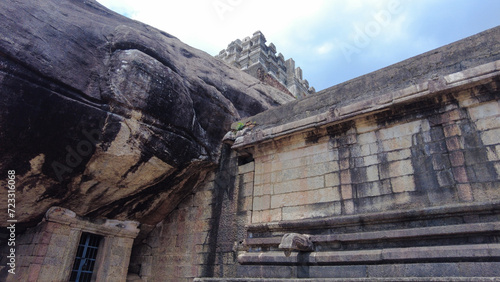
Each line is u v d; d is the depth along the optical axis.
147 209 10.01
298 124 8.11
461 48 6.84
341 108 7.59
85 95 7.25
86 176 7.84
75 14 8.36
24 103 6.39
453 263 5.05
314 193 7.47
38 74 6.60
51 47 6.98
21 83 6.35
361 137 7.34
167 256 9.98
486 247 4.88
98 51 8.02
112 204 9.09
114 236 9.70
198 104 9.88
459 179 5.82
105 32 8.52
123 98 7.59
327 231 6.83
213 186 9.91
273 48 30.12
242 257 7.38
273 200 8.09
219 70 13.22
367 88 7.88
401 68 7.53
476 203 5.34
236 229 8.58
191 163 9.34
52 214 8.09
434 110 6.57
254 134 8.98
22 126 6.41
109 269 9.25
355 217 6.45
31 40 6.64
